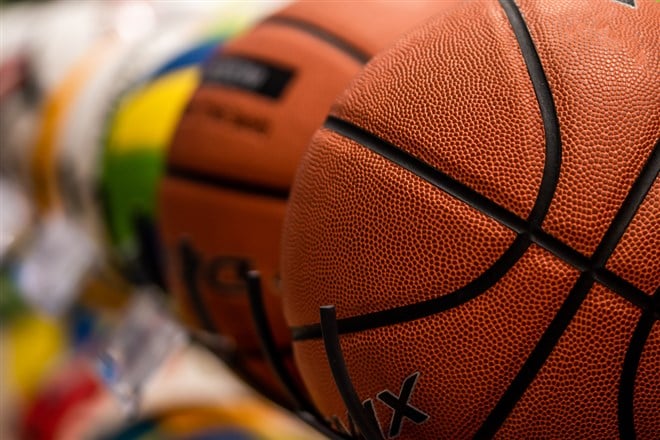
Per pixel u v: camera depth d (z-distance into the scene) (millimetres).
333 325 586
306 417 695
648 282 533
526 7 593
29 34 1484
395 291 569
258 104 776
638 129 542
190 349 1080
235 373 869
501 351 551
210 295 823
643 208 534
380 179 580
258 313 694
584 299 538
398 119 585
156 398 1055
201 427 1021
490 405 561
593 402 547
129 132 1057
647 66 559
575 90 553
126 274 1193
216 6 1340
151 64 1114
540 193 544
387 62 617
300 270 619
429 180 567
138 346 1034
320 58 756
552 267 540
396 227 570
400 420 589
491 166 554
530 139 551
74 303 1343
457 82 578
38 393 1357
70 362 1319
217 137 796
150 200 1035
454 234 556
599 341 539
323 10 778
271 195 766
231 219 784
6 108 1375
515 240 545
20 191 1521
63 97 1225
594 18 579
